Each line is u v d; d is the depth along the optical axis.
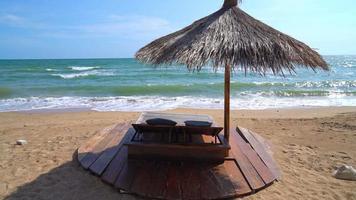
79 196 4.18
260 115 12.10
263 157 5.67
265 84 23.59
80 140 6.96
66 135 7.51
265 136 7.93
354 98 17.80
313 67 4.58
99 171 4.77
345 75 36.75
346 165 5.70
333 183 4.97
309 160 6.09
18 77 29.28
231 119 10.39
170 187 4.25
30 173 4.98
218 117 11.02
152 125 4.93
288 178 5.06
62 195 4.22
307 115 12.27
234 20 4.82
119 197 4.12
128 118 10.91
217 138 5.65
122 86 21.41
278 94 18.78
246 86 22.70
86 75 31.27
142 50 5.42
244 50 4.11
